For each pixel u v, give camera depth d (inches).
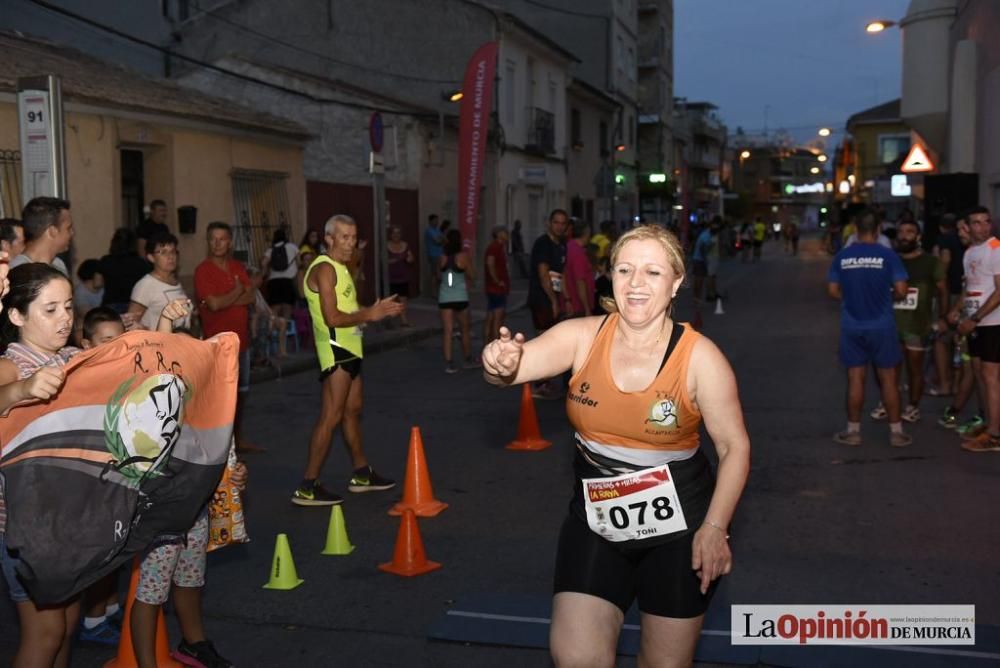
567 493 286.4
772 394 440.5
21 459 135.6
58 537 136.2
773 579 212.4
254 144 677.9
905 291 325.7
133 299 270.5
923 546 232.8
